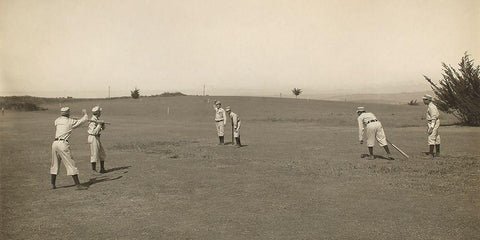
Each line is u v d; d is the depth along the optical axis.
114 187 8.96
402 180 9.11
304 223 6.22
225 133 23.03
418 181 8.98
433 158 12.17
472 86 23.58
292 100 59.72
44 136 21.89
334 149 14.98
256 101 56.72
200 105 51.94
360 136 12.45
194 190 8.55
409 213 6.65
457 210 6.77
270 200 7.63
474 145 14.96
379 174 9.85
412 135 19.58
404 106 51.88
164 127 28.20
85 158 13.72
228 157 13.33
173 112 46.19
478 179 9.09
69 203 7.62
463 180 9.01
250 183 9.17
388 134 20.19
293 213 6.76
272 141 18.23
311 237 5.61
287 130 24.80
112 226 6.22
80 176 10.37
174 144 17.48
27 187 9.09
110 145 17.23
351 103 56.06
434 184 8.66
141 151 15.19
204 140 19.20
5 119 37.44
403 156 12.80
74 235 5.83
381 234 5.68
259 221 6.36
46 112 50.62
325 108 48.56
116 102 59.44
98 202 7.67
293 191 8.31
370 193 8.02
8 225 6.29
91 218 6.65
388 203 7.27
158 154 14.32
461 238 5.48
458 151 13.64
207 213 6.84
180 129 26.33
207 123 32.88
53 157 8.83
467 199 7.43
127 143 17.98
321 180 9.36
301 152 14.30
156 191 8.52
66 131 8.83
